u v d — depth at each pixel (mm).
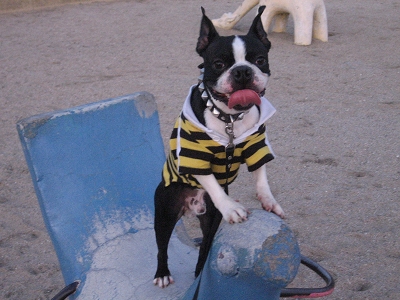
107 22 5750
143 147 1871
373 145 2895
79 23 5734
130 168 1845
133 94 1871
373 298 1916
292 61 4285
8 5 6332
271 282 1239
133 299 1623
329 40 4875
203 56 1557
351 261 2082
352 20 5633
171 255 1779
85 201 1768
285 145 2906
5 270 2123
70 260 1718
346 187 2520
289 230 1264
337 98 3539
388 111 3324
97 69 4211
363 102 3467
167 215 1637
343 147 2881
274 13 4965
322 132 3055
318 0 4773
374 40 4859
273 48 4652
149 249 1780
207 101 1491
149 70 4141
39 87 3867
